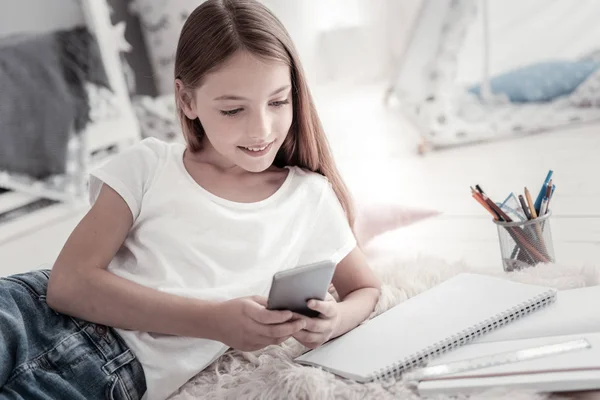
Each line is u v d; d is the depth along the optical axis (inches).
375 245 71.7
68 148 108.7
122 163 44.8
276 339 39.1
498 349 39.1
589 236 66.5
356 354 40.7
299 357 42.1
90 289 40.6
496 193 85.4
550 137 107.7
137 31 153.1
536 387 35.3
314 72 211.9
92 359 39.7
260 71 42.1
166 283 42.7
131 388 40.4
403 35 209.8
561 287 48.1
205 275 43.8
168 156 45.9
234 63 41.8
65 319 41.2
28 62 108.1
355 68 213.0
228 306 39.3
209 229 44.7
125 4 150.5
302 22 206.2
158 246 43.9
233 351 45.0
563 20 129.9
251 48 41.9
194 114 45.7
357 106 169.0
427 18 113.4
